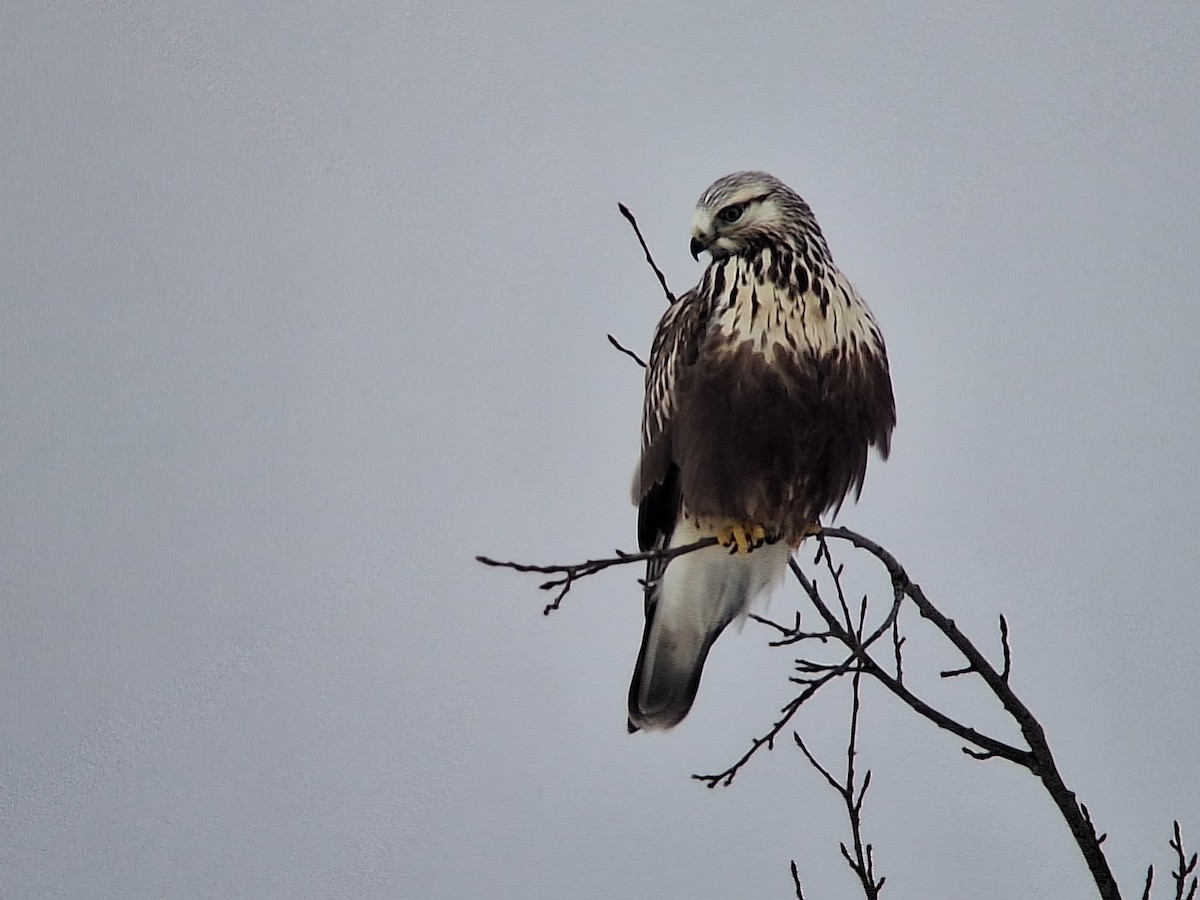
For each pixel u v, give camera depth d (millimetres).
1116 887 7816
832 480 10734
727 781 8422
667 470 11180
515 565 7957
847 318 10453
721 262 10648
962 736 8109
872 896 8008
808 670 8219
